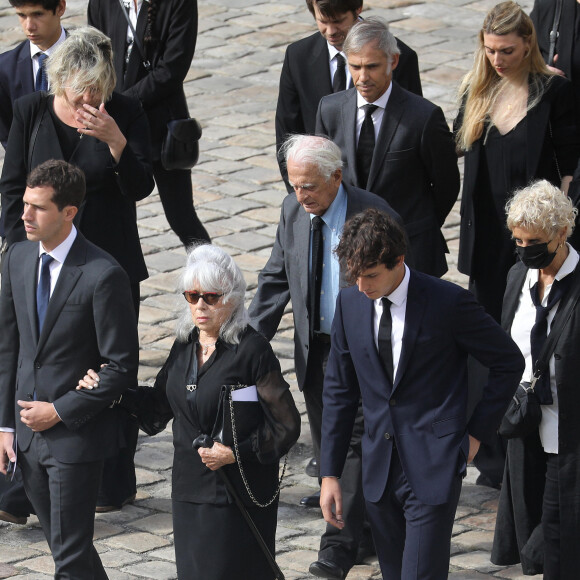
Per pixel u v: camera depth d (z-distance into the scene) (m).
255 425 19.52
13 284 21.12
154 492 26.98
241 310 19.55
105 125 23.86
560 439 20.66
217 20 56.62
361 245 18.52
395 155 25.12
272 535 20.03
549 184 20.69
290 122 29.16
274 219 40.47
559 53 28.95
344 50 24.95
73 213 20.72
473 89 26.39
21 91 28.06
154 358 32.41
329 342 23.50
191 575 19.81
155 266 37.56
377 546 20.47
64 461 20.59
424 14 56.22
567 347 20.53
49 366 20.78
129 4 30.27
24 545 24.81
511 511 22.39
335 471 20.41
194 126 29.95
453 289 19.38
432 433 19.34
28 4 27.23
